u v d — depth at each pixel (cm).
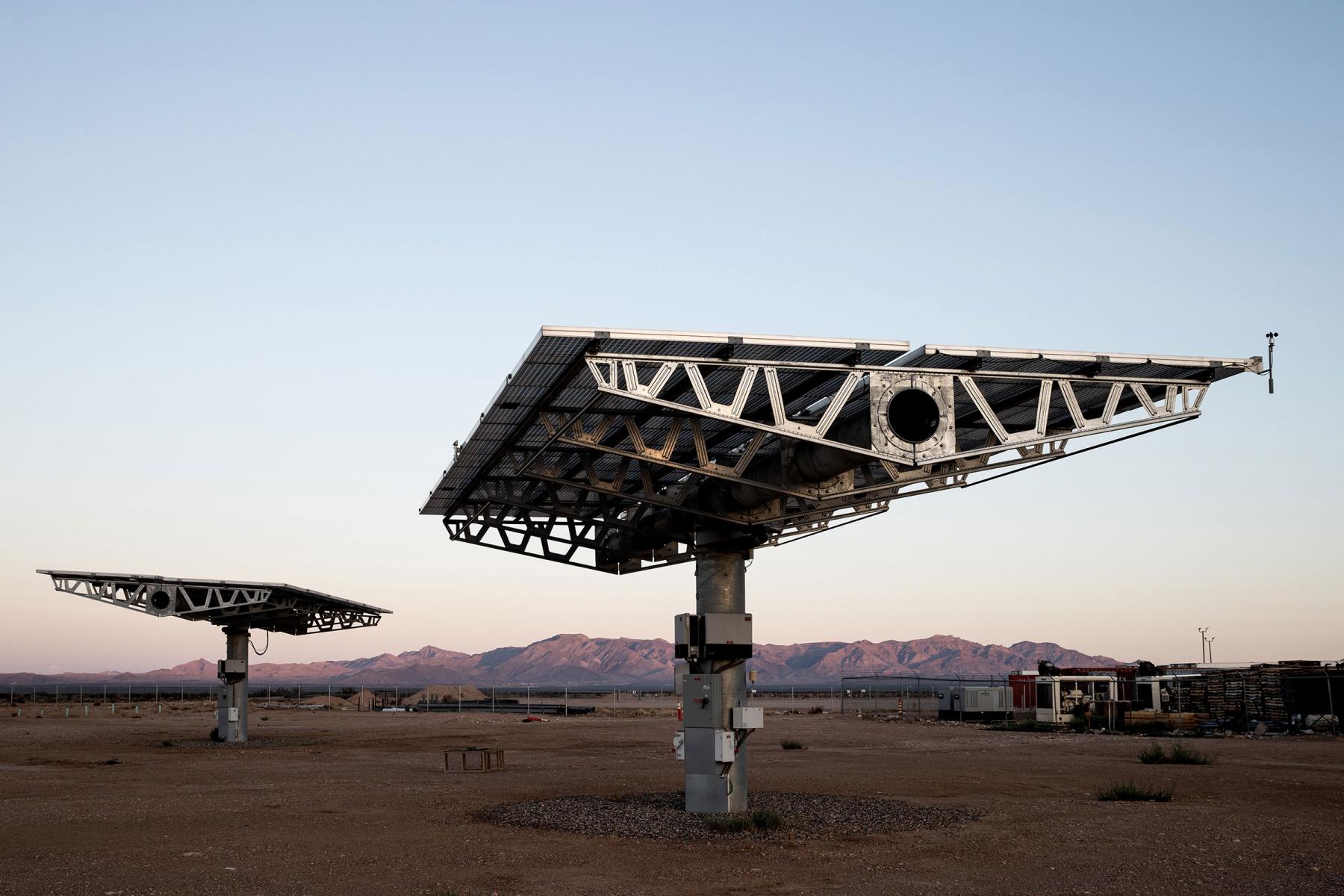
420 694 16300
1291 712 5128
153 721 6400
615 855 1573
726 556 1995
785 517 1895
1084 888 1342
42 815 2042
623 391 1423
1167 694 5534
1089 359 1567
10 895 1298
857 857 1554
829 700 14300
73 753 3681
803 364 1482
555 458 2019
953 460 1558
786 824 1852
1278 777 2812
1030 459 1661
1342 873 1441
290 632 4756
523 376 1528
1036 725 5391
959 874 1434
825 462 1612
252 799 2306
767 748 4191
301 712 8100
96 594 3572
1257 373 1642
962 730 5478
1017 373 1569
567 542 2420
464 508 2453
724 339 1445
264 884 1363
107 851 1616
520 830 1817
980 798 2322
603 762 3412
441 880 1391
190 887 1345
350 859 1541
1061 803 2220
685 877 1412
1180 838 1739
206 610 3762
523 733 5162
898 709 8138
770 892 1318
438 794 2416
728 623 1941
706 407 1448
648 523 2230
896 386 1514
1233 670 5638
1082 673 5953
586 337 1386
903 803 2164
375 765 3272
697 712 1945
